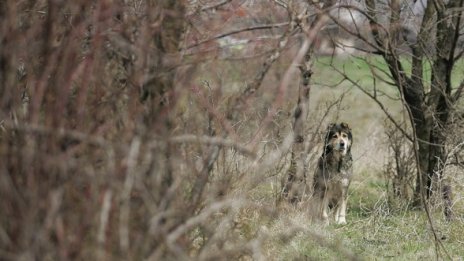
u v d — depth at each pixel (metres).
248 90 13.76
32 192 11.05
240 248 12.92
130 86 12.81
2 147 11.50
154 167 12.20
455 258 20.84
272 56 13.76
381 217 24.20
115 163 11.80
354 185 32.47
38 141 11.60
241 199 13.43
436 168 27.28
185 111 13.80
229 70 14.66
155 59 12.88
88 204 11.30
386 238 23.08
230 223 14.87
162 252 11.94
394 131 28.84
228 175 14.82
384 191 27.80
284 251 18.12
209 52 13.75
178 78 13.17
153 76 12.67
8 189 11.15
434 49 27.30
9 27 11.95
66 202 11.35
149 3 13.09
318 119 28.72
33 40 12.48
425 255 21.23
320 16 14.68
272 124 19.92
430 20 25.64
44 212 11.04
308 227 21.19
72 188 11.48
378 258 20.62
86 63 12.24
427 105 28.06
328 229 23.75
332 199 27.58
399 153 28.75
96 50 12.40
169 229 12.48
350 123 43.97
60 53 12.16
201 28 14.40
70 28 12.62
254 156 12.43
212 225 14.51
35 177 11.23
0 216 11.27
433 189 25.73
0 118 12.11
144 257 11.61
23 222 11.02
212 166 13.75
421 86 27.80
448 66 27.39
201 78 14.86
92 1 12.88
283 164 21.44
